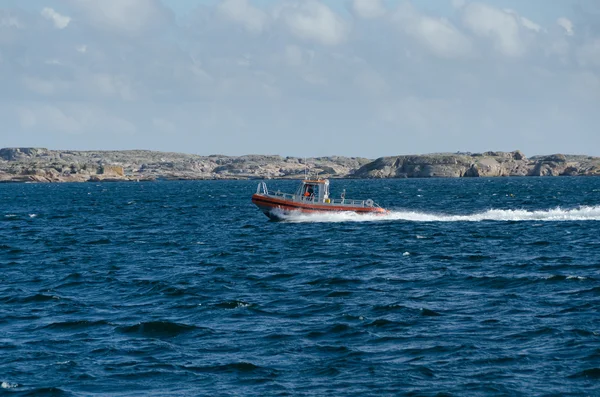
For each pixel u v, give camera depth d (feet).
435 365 135.85
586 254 271.28
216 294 204.23
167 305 190.80
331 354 143.84
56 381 131.13
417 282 216.54
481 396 120.78
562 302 183.52
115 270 253.24
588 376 128.16
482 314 172.96
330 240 325.83
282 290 208.54
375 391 123.95
